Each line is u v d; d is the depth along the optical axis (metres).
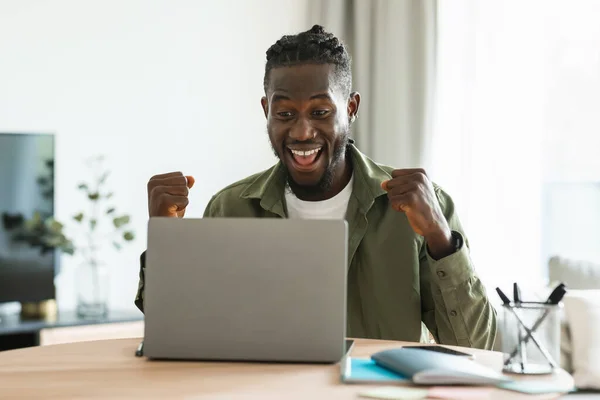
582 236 3.74
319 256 1.34
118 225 3.51
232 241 1.35
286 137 1.82
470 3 4.02
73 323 3.26
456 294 1.67
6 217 3.42
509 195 3.88
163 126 3.93
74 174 3.69
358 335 1.90
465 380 1.19
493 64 3.96
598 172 3.71
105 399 1.11
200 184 4.02
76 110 3.70
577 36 3.76
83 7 3.71
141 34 3.87
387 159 4.18
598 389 2.78
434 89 4.07
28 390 1.16
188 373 1.27
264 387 1.17
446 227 1.65
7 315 3.46
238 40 4.16
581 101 3.74
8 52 3.53
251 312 1.35
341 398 1.11
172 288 1.36
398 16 4.15
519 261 3.84
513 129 3.89
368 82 4.27
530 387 1.16
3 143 3.41
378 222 1.91
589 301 2.82
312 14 4.39
